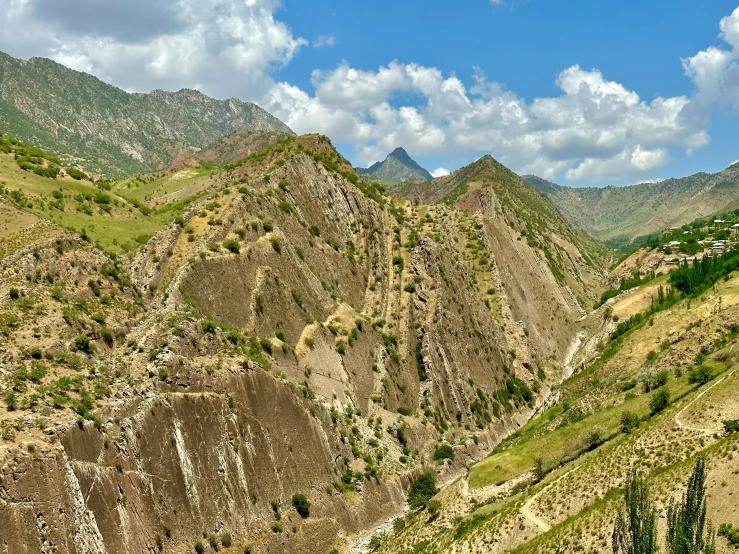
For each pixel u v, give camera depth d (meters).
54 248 80.12
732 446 58.09
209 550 67.56
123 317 80.06
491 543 71.50
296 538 78.31
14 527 51.28
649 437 72.19
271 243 111.44
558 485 74.56
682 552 47.06
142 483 64.19
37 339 68.50
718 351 98.62
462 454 117.94
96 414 63.81
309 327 108.69
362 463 97.31
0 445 54.00
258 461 78.94
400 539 85.38
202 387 76.12
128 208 116.75
